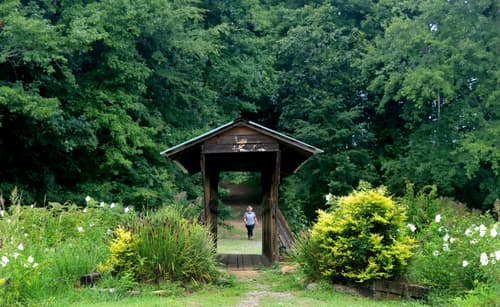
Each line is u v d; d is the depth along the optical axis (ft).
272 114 98.17
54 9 50.42
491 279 19.34
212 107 70.03
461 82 72.43
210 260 24.35
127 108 54.29
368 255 22.86
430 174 74.28
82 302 19.26
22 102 42.34
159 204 55.06
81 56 53.57
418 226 30.99
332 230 23.52
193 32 63.52
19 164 52.01
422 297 21.25
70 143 47.11
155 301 19.75
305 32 84.69
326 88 84.79
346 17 98.37
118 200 52.06
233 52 76.18
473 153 67.72
